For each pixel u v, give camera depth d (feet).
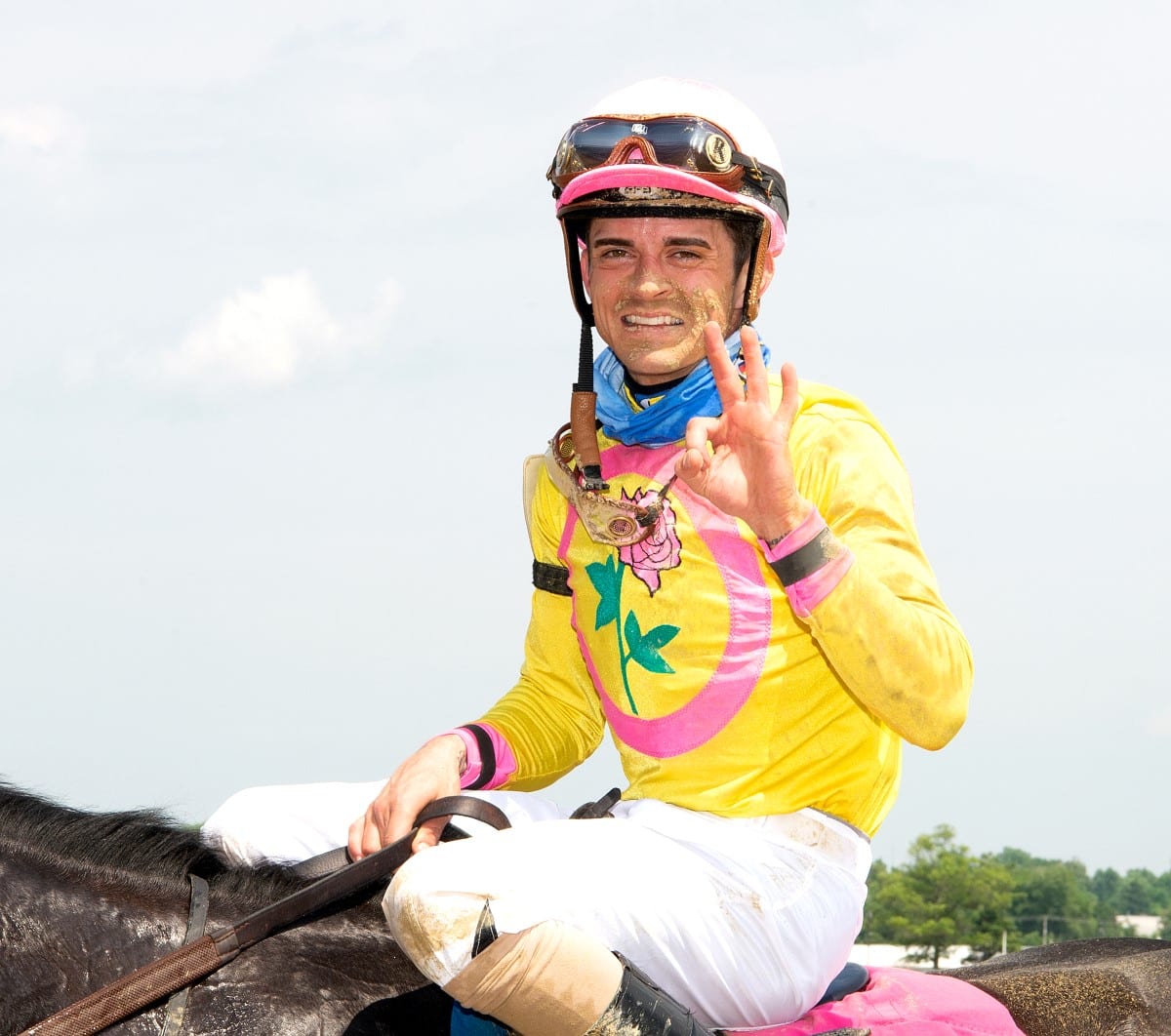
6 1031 7.22
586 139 7.86
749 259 8.10
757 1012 7.55
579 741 9.03
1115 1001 8.99
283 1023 7.48
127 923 7.61
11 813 7.77
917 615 7.13
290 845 9.17
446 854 7.04
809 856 7.61
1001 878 218.18
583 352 8.32
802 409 7.78
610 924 7.08
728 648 7.69
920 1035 7.93
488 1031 7.26
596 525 7.89
